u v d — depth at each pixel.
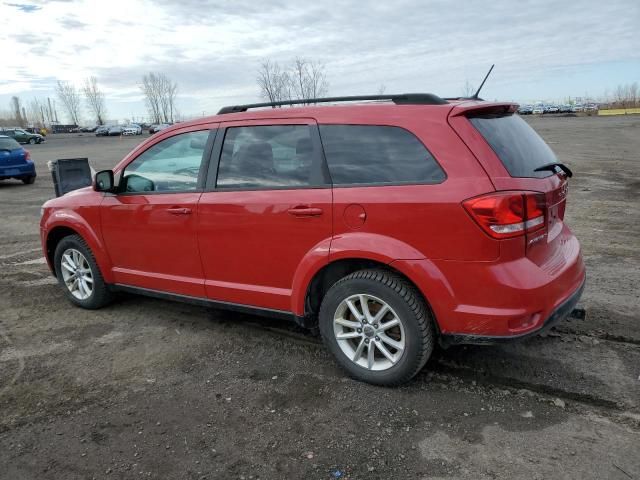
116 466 2.72
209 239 3.89
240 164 3.77
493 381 3.39
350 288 3.31
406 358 3.19
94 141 49.41
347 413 3.10
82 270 4.95
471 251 2.91
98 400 3.36
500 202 2.84
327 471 2.62
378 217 3.14
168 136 4.19
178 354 3.97
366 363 3.41
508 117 3.45
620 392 3.20
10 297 5.42
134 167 4.39
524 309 2.89
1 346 4.22
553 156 3.59
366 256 3.17
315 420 3.05
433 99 3.21
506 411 3.06
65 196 5.03
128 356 3.97
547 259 3.19
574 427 2.89
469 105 3.14
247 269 3.76
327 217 3.32
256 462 2.71
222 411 3.18
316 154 3.43
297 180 3.49
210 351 4.00
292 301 3.55
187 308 4.94
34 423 3.12
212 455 2.78
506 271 2.88
